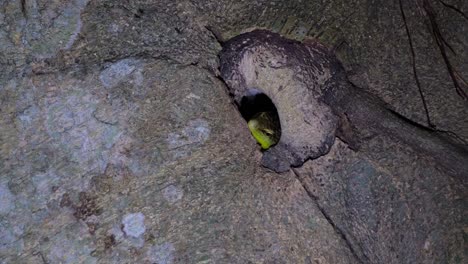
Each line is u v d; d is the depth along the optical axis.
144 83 0.39
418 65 0.40
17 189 0.38
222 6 0.41
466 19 0.39
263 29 0.43
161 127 0.40
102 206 0.39
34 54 0.38
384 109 0.41
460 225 0.38
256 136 0.44
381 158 0.40
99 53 0.39
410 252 0.39
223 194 0.40
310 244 0.40
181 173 0.40
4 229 0.37
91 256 0.38
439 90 0.40
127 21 0.39
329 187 0.41
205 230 0.40
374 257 0.40
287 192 0.41
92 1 0.39
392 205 0.39
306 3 0.41
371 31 0.40
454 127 0.40
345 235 0.40
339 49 0.42
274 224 0.40
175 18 0.41
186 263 0.39
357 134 0.41
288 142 0.43
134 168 0.39
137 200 0.39
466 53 0.39
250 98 0.47
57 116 0.38
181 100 0.40
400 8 0.39
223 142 0.40
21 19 0.38
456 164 0.39
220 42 0.42
